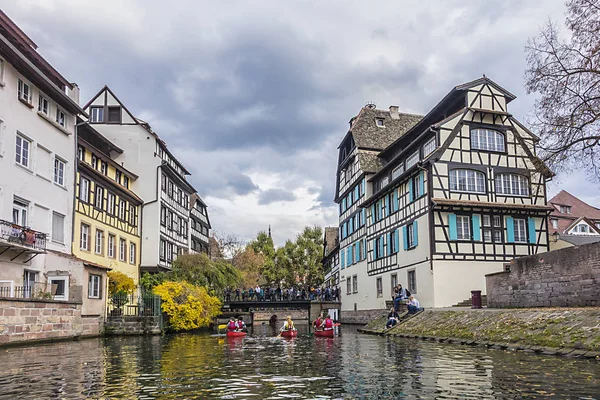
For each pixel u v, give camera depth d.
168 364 14.07
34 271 23.19
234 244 75.12
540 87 19.56
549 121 19.66
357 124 44.19
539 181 31.53
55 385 10.42
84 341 22.47
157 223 39.47
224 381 10.99
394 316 28.53
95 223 31.64
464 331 20.39
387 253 37.19
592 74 18.66
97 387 10.20
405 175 33.47
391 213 36.66
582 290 19.12
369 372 12.10
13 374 11.91
